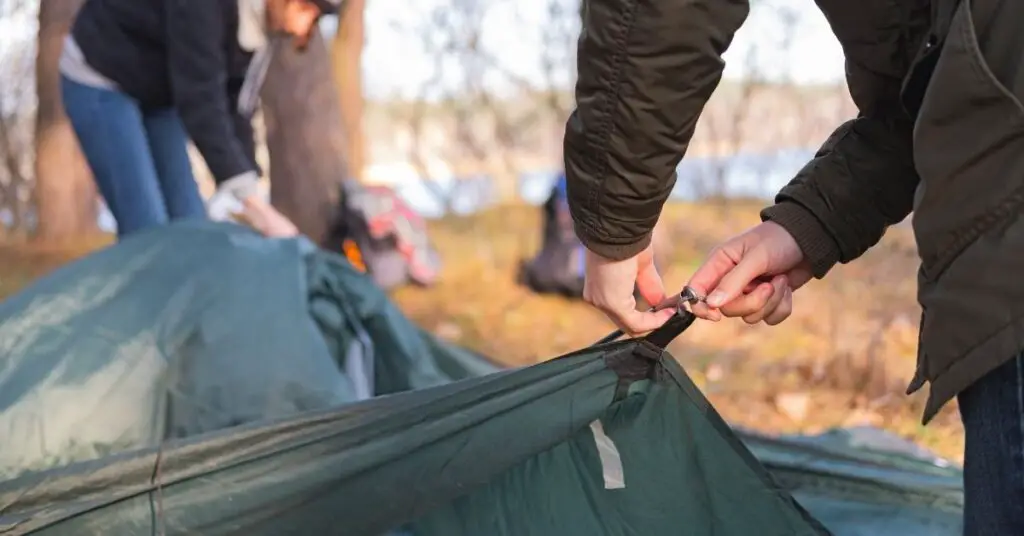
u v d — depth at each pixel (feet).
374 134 26.08
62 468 4.81
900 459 7.77
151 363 6.50
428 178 25.59
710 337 15.34
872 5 3.92
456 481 4.75
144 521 4.62
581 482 4.89
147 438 6.27
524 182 25.99
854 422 11.41
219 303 6.87
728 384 13.03
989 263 3.09
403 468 4.75
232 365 6.53
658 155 3.44
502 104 25.27
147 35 9.60
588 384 4.86
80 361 6.42
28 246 23.95
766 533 4.94
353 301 8.18
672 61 3.25
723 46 3.31
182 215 10.48
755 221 22.56
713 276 4.30
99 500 4.64
